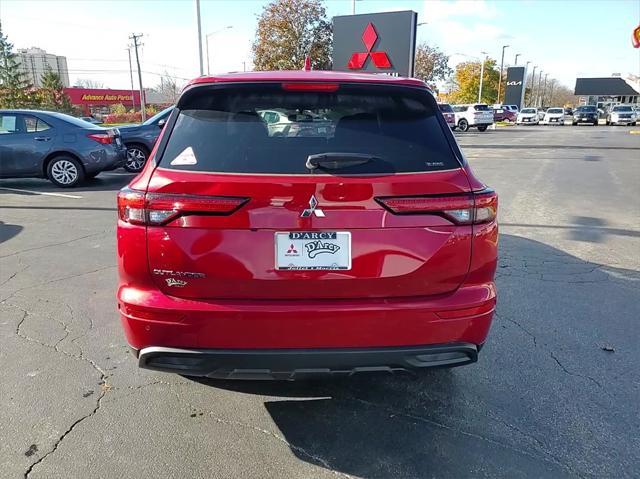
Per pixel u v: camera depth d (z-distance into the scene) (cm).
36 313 402
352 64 1872
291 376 237
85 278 485
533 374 319
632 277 496
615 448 251
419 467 238
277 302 226
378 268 226
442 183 228
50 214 768
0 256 553
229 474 232
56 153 1006
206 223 221
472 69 6719
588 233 671
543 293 453
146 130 1253
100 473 231
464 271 236
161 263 226
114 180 1141
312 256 223
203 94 251
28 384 301
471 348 242
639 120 4766
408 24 1759
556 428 266
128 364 327
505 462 241
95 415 274
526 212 807
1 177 1005
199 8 1911
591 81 9519
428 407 285
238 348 229
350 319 226
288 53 2797
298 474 233
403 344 233
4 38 7062
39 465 235
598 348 353
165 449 248
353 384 309
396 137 242
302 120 243
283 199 219
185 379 311
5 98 6619
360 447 252
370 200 222
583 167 1405
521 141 2486
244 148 233
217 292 226
